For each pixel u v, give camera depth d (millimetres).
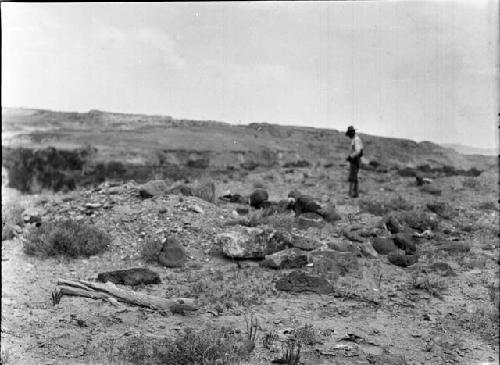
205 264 6895
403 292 5969
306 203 9430
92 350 4078
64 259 6816
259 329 4754
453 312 5375
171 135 35469
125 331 4562
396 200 10859
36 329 4457
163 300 5281
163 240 7473
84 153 21672
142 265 6766
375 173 16250
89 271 6383
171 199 9312
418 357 4332
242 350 4156
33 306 5027
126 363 3873
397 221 8727
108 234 7688
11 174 14617
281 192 12664
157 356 4004
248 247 7059
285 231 7727
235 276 6332
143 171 17453
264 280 6219
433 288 6047
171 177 16328
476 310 5355
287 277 6039
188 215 8562
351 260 6973
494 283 6230
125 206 8984
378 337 4734
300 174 16031
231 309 5309
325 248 7391
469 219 9516
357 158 11484
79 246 7059
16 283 5672
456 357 4336
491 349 4520
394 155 27891
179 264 6773
